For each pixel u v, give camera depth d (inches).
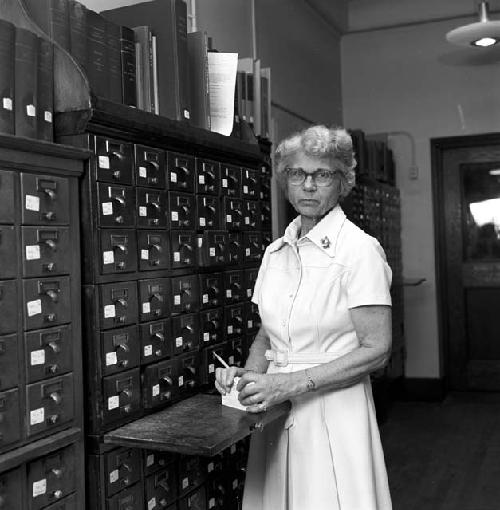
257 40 169.3
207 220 100.2
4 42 67.6
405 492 147.6
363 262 66.1
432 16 229.1
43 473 69.9
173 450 68.5
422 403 227.9
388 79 239.0
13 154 65.8
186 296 94.2
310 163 66.9
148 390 84.4
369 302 65.1
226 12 153.3
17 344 66.7
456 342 239.5
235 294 108.3
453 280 238.7
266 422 66.5
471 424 199.5
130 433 74.0
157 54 93.1
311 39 212.1
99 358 76.8
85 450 76.8
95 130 76.8
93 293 76.5
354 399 66.9
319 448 66.4
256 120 125.4
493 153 231.8
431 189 234.2
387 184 224.1
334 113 234.8
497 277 233.8
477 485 150.8
